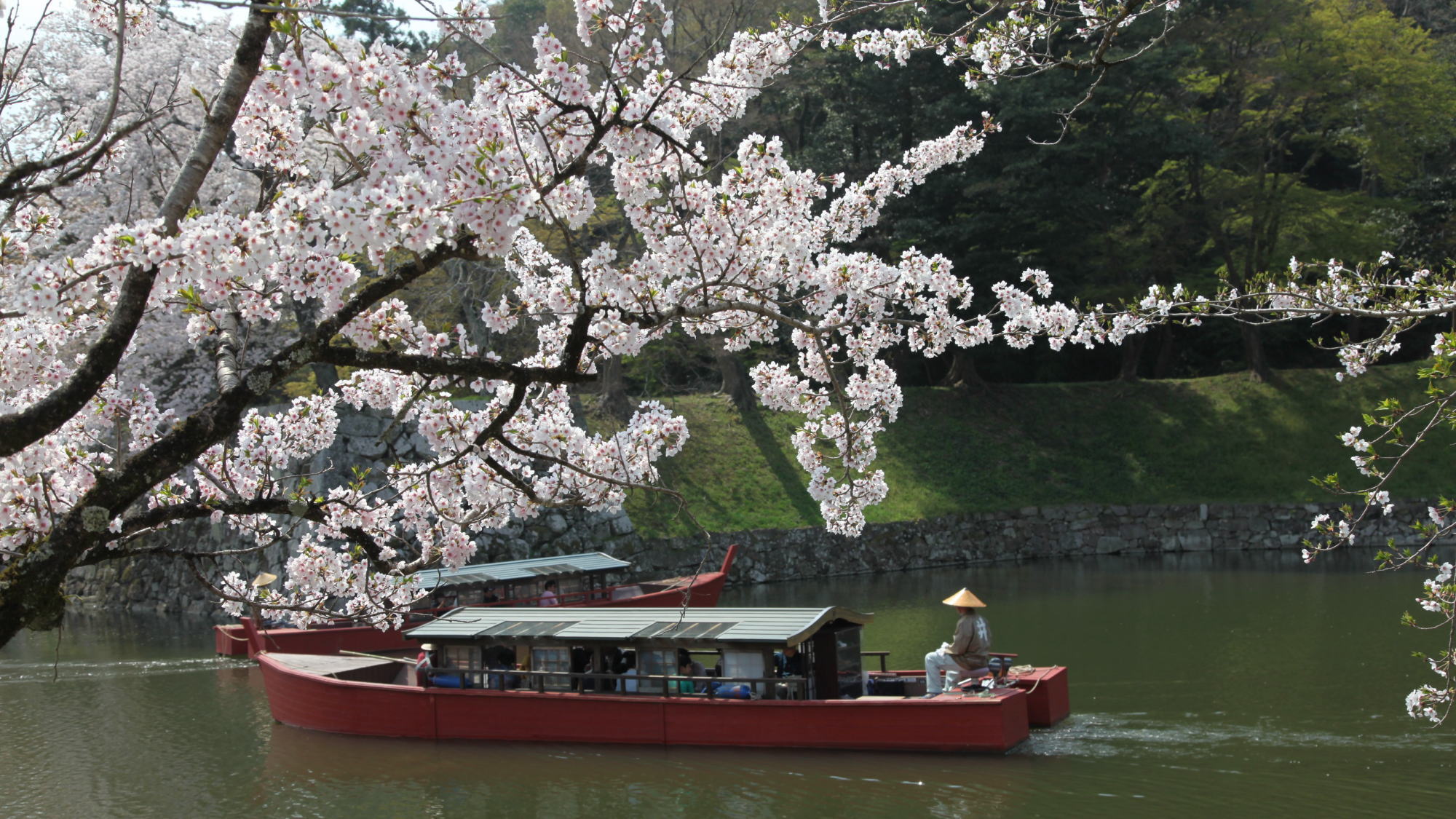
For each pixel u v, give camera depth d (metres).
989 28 8.62
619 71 6.23
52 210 6.79
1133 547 31.70
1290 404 35.44
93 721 14.66
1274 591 22.38
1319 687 13.71
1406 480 31.75
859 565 29.44
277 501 6.00
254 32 4.81
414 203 4.63
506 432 7.37
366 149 5.36
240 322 7.90
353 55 4.91
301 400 7.83
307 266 5.45
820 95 34.12
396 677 15.45
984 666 12.48
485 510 7.38
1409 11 48.12
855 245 33.66
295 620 18.36
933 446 34.16
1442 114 36.59
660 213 7.05
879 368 8.32
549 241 26.64
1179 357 41.22
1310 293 7.48
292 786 11.65
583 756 12.24
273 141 6.34
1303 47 35.25
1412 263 7.86
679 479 29.72
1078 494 32.88
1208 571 26.50
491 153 4.88
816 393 8.55
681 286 7.40
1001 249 34.03
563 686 13.32
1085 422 35.75
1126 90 32.22
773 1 27.11
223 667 18.27
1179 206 36.47
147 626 22.83
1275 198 35.22
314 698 14.06
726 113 7.79
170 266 4.48
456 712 13.25
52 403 4.45
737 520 28.77
